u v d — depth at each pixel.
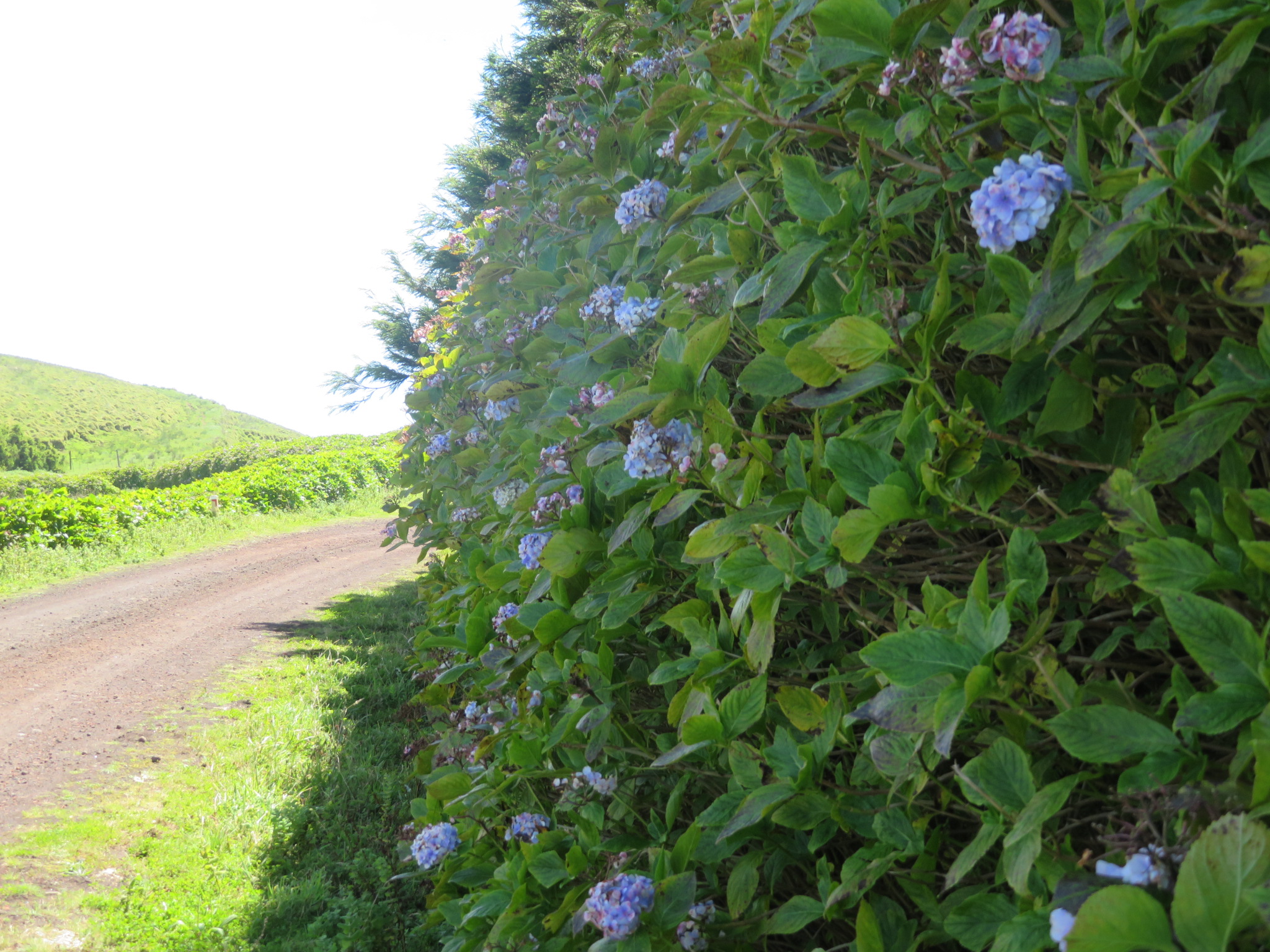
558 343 3.19
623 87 3.17
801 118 1.73
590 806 2.27
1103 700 1.10
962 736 1.30
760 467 1.67
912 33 1.40
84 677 8.16
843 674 1.65
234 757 5.87
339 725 6.24
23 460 80.81
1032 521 1.34
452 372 4.98
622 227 2.69
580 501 2.51
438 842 2.78
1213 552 1.05
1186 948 0.75
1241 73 1.11
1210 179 0.99
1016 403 1.27
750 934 1.77
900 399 1.54
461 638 3.29
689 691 1.86
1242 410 0.97
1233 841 0.75
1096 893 0.77
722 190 2.04
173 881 4.46
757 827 1.74
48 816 5.27
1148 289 1.12
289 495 19.50
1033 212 1.08
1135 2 1.14
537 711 2.66
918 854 1.38
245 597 11.42
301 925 4.04
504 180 4.66
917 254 1.66
